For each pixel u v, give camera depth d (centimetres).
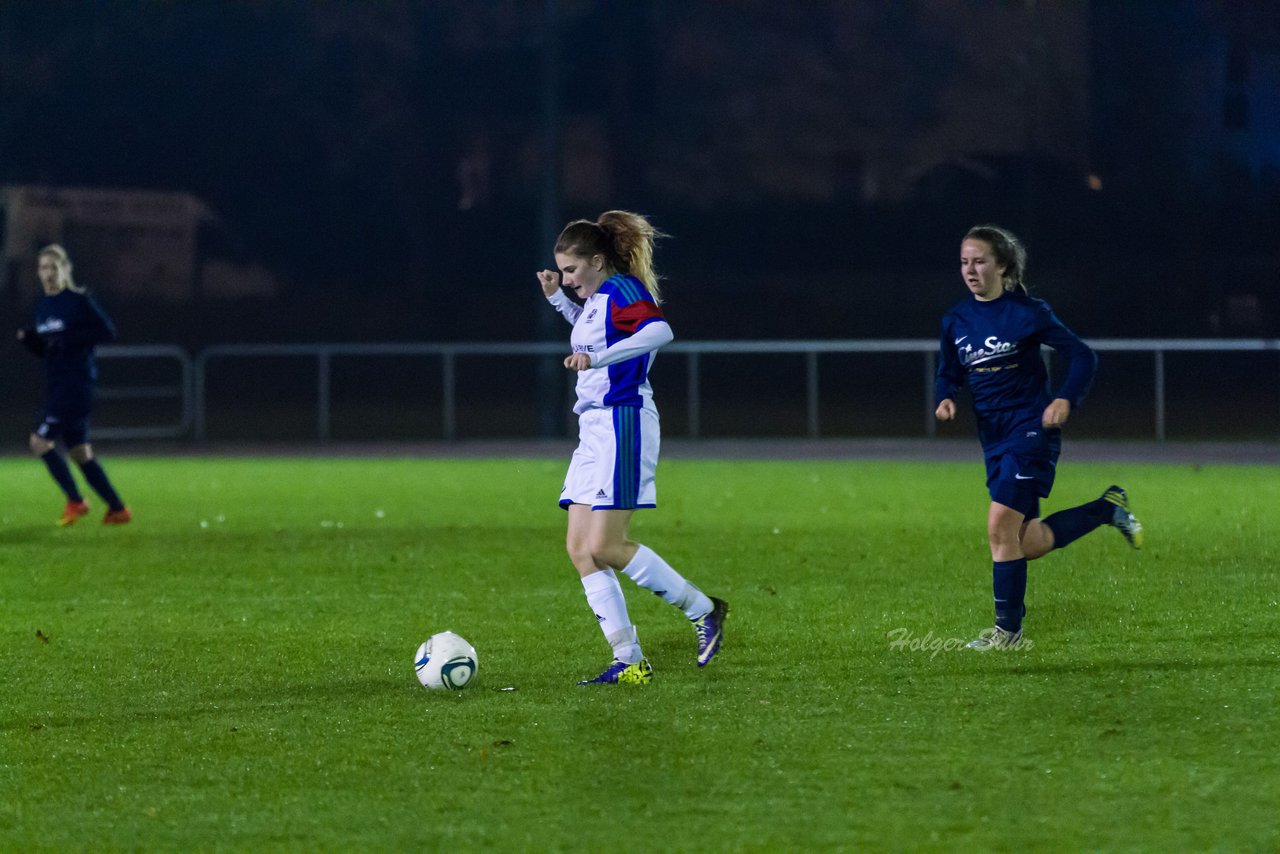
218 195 15550
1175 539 4434
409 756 2122
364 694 2520
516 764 2075
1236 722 2250
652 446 2608
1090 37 14938
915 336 13562
